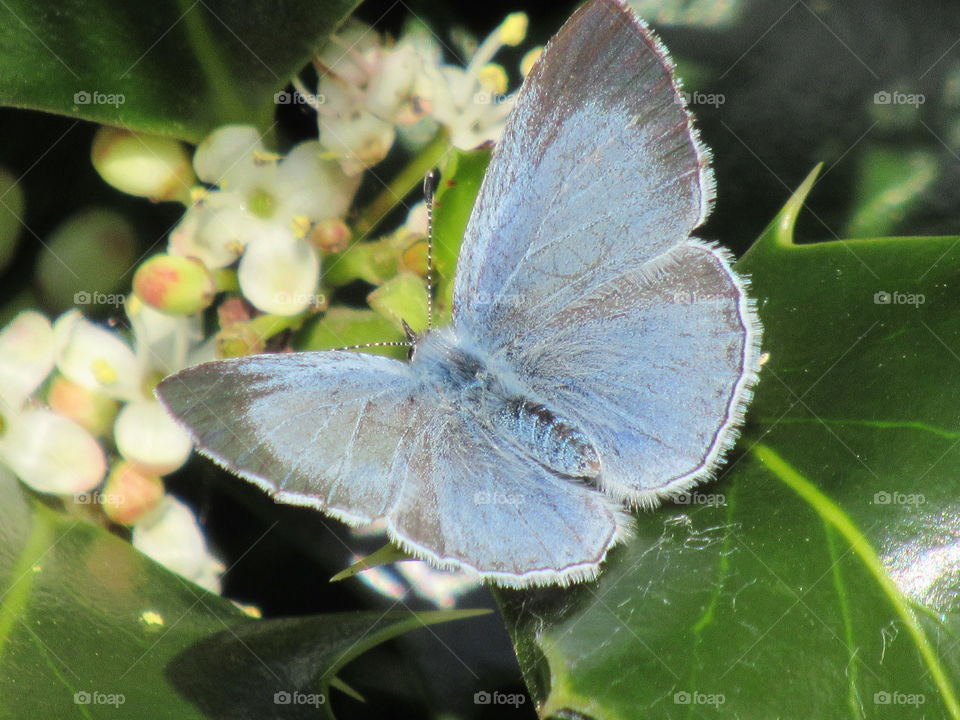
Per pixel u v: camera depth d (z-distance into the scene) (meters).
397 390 0.24
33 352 0.25
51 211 0.25
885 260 0.24
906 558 0.24
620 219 0.24
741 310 0.24
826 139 0.25
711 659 0.24
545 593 0.24
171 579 0.24
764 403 0.24
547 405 0.24
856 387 0.24
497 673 0.25
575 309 0.24
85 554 0.24
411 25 0.25
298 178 0.25
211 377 0.24
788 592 0.24
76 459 0.24
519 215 0.24
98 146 0.25
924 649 0.24
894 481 0.24
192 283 0.24
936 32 0.25
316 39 0.24
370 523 0.24
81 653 0.24
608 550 0.24
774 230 0.24
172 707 0.24
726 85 0.25
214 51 0.24
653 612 0.24
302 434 0.24
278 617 0.25
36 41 0.24
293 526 0.25
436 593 0.25
